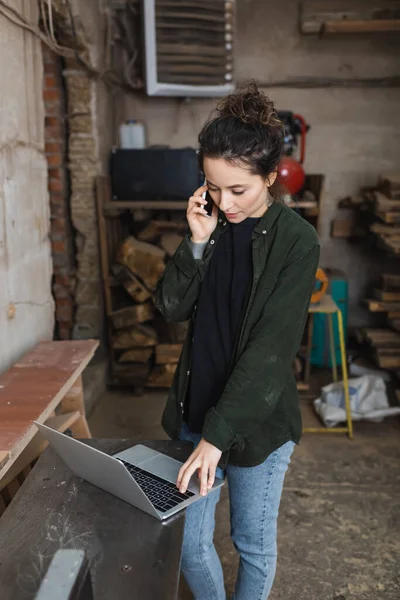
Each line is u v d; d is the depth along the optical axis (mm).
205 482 1291
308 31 4191
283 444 1496
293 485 2814
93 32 3492
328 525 2512
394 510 2623
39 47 2580
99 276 3777
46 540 1165
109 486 1295
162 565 1087
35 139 2539
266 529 1545
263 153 1242
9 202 2229
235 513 1564
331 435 3324
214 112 1325
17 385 1854
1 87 2152
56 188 3539
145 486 1344
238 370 1329
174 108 4387
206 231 1442
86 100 3502
